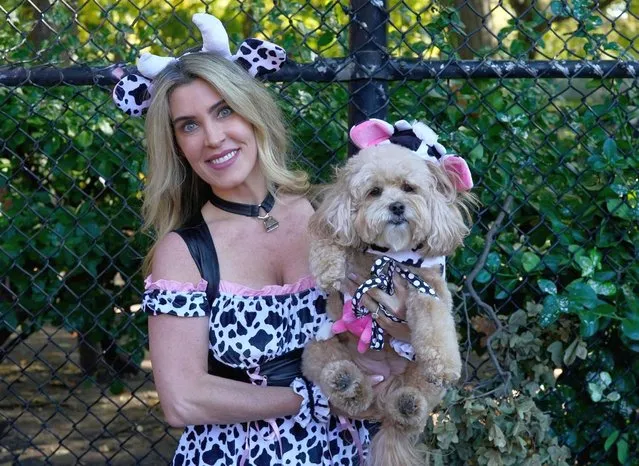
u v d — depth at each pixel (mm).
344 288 2396
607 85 3291
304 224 2480
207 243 2359
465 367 3172
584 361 3318
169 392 2268
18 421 4832
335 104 3342
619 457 3271
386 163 2391
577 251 3154
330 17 3480
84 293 3586
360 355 2447
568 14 3141
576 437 3352
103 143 3557
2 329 4184
